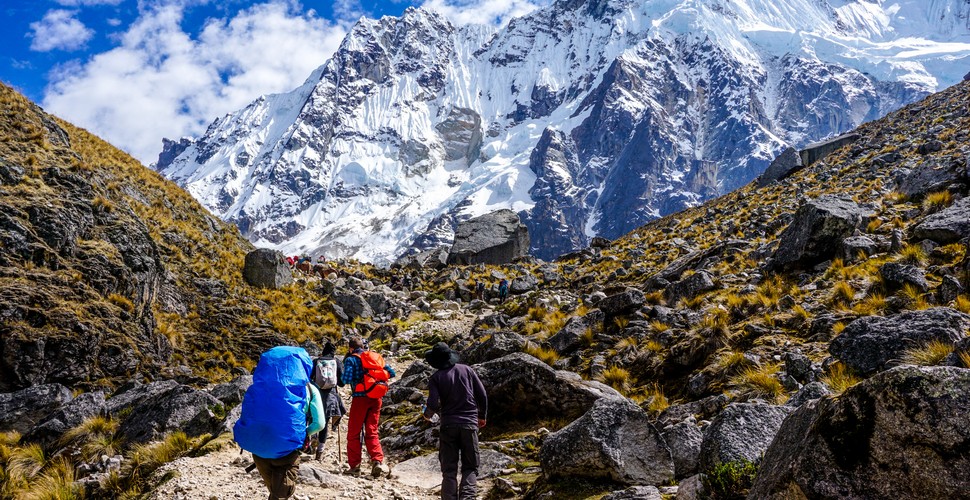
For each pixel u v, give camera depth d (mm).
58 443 12828
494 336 16516
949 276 11891
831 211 16828
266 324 29078
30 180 24141
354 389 9820
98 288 22344
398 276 44125
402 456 11273
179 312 27016
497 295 36625
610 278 29031
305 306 33219
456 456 7516
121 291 23203
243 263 35281
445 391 7656
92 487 10656
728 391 10445
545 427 10789
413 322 31953
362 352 10047
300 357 7234
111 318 21438
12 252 20812
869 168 34219
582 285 30547
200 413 12672
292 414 6805
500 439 10766
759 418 6574
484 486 8906
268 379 6910
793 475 4398
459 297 37406
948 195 18438
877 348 9477
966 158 20312
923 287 12258
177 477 9375
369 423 9766
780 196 37188
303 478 9055
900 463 3957
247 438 6699
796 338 12102
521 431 10969
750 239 25500
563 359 15531
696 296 17344
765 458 5129
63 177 25703
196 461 10164
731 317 14477
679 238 34094
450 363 7836
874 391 4184
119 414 14203
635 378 13367
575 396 11078
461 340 23859
